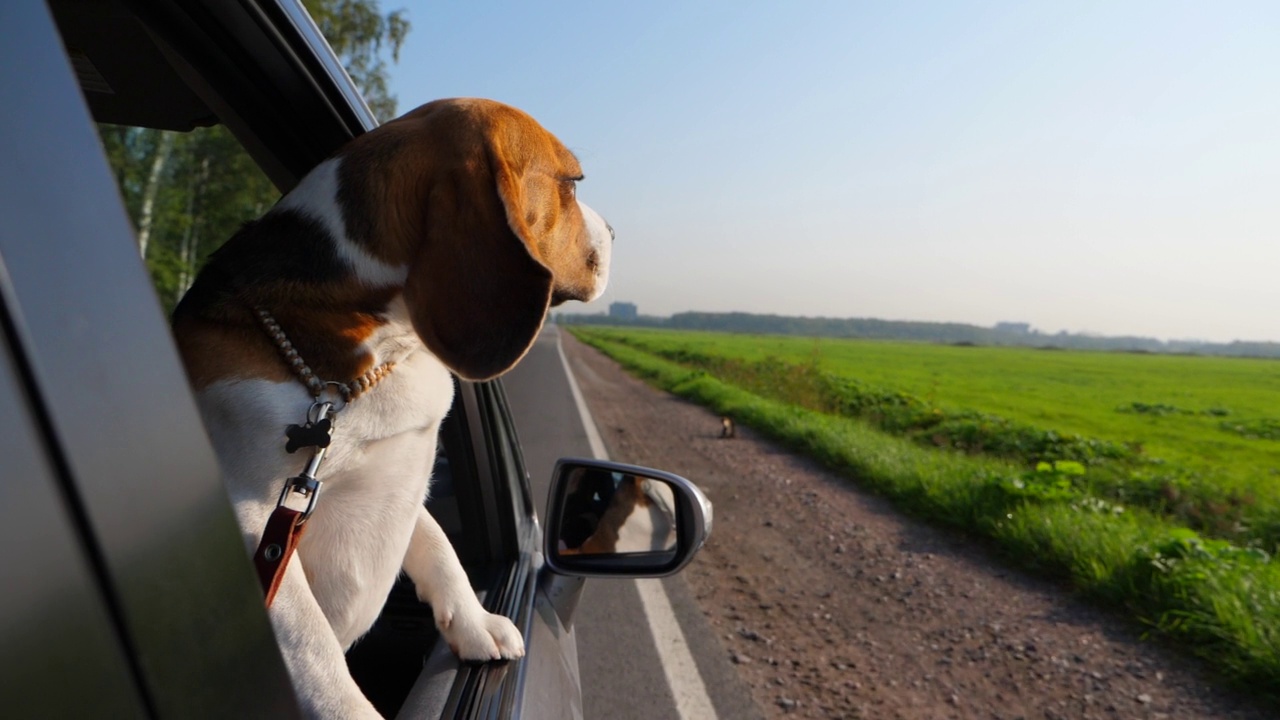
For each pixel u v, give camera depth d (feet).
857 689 14.08
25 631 1.69
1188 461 52.42
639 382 94.17
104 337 2.04
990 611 18.15
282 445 4.16
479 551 7.19
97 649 1.85
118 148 32.60
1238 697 14.08
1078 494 26.48
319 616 3.87
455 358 4.70
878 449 37.04
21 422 1.75
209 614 2.25
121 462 2.02
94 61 5.61
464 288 4.83
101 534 1.91
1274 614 15.72
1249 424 85.15
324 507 4.42
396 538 4.66
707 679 14.14
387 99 69.72
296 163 6.46
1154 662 15.52
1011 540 22.44
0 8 1.94
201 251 38.50
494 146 5.24
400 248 4.94
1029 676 14.83
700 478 32.53
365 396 4.48
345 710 3.72
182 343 4.36
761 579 19.83
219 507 2.36
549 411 53.01
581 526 7.75
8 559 1.68
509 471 7.77
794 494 30.25
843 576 20.42
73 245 2.01
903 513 27.76
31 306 1.84
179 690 2.09
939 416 59.36
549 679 6.15
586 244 6.89
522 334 4.80
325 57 5.43
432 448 4.96
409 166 5.11
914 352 283.18
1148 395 129.39
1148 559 18.70
